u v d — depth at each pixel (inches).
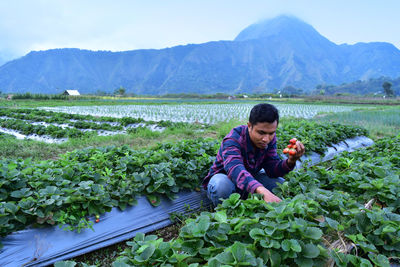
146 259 77.5
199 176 185.2
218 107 1363.2
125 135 435.2
